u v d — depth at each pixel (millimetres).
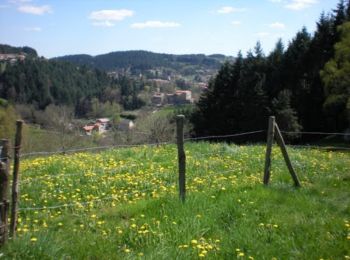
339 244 7246
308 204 9477
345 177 12828
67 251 6422
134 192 10352
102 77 138125
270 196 9805
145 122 52094
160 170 12891
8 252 6121
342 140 51000
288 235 7625
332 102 51062
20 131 6879
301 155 17297
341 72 49969
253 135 59125
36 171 12914
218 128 64625
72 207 9195
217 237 7391
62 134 50000
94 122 76562
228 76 68125
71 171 12828
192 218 7871
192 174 12664
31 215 8594
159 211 8422
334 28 67375
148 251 6578
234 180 11984
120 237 7145
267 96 60594
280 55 72500
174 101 130625
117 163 14078
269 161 11156
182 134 8977
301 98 61219
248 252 6852
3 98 102688
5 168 6516
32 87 106062
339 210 9258
